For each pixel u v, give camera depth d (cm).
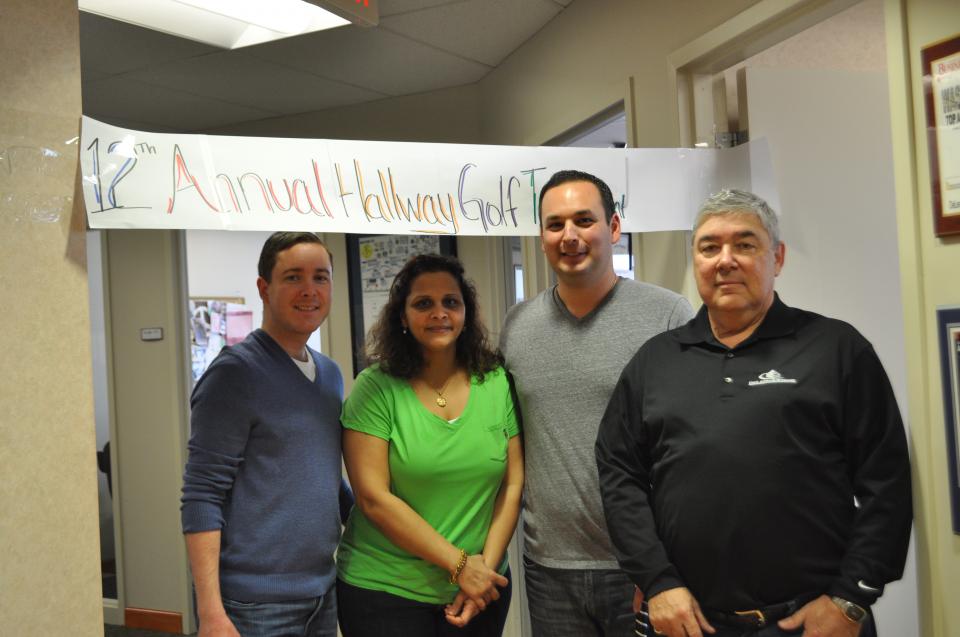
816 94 213
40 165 115
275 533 150
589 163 188
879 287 216
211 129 393
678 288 226
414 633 155
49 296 116
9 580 109
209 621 142
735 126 221
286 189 165
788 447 119
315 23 238
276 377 156
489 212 182
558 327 165
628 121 240
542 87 291
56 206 117
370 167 173
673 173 194
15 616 109
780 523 118
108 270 378
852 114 216
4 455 109
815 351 124
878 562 113
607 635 154
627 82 239
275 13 233
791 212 208
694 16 212
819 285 209
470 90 349
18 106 112
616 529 133
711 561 122
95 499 121
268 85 334
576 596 156
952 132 136
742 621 119
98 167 146
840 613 112
